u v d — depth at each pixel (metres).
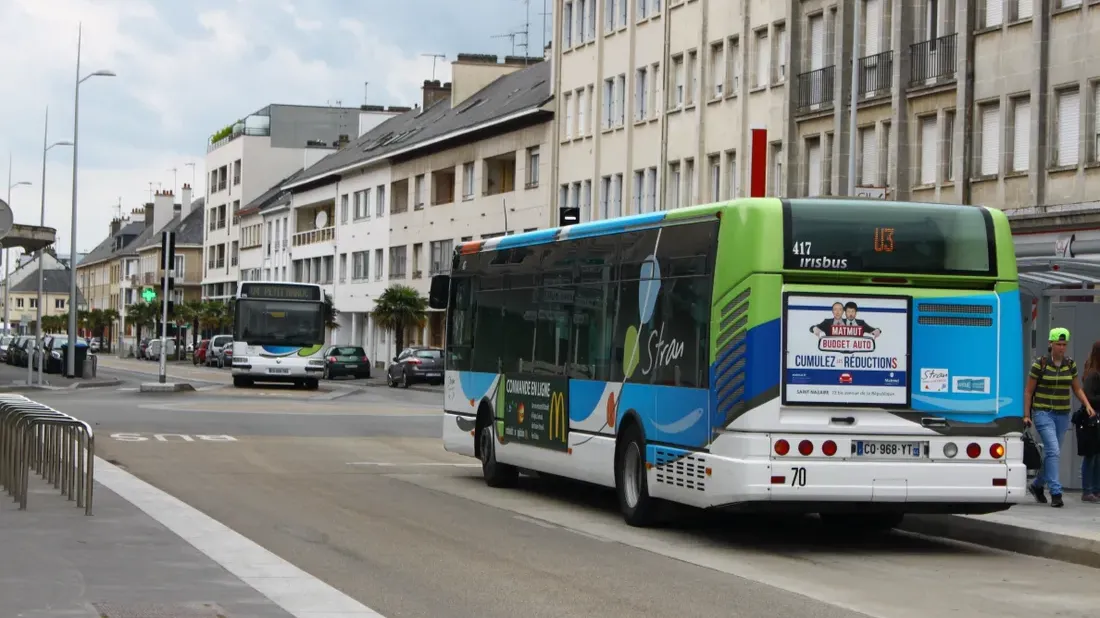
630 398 16.22
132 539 13.61
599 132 64.69
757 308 13.99
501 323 20.39
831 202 14.22
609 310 16.94
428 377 64.31
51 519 14.93
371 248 93.94
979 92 40.06
